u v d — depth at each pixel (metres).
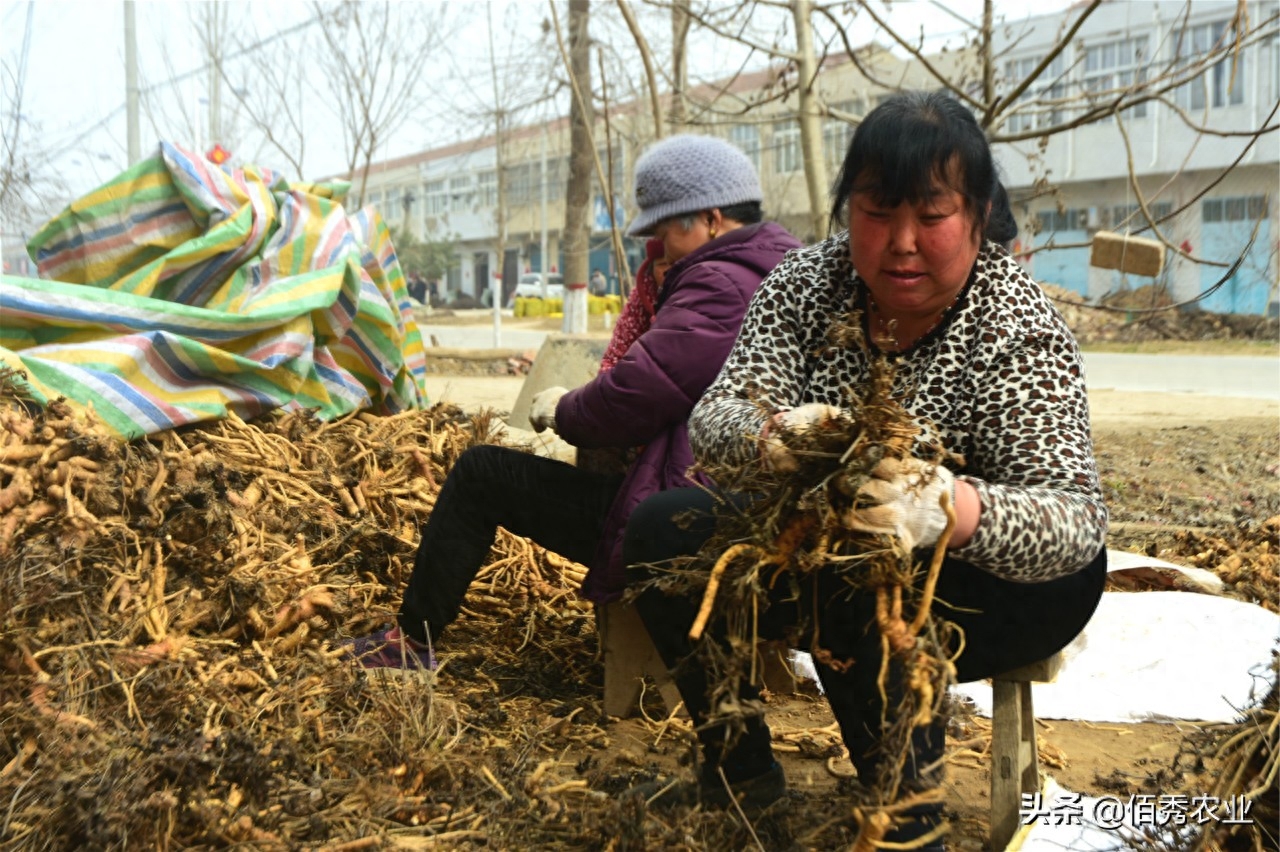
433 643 3.06
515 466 2.93
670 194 3.00
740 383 2.27
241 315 4.42
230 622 3.05
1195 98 28.77
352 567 3.63
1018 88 6.05
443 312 48.19
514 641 3.52
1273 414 11.00
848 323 2.17
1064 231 31.94
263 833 2.07
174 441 4.08
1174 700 3.19
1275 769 1.97
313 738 2.54
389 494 3.94
